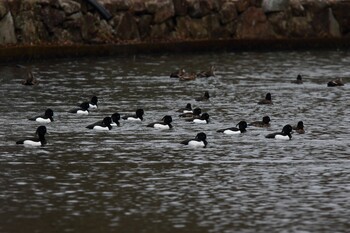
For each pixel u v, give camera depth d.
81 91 56.50
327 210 32.44
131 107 51.25
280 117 48.91
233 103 53.31
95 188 34.72
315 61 76.12
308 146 41.81
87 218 31.39
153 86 59.28
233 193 34.31
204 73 64.06
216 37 81.94
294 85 61.12
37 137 42.09
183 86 59.62
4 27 69.38
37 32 71.62
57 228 30.41
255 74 66.75
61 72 64.56
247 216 31.77
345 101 54.50
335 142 42.69
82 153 39.91
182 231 30.28
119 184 35.28
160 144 41.78
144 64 70.25
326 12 87.62
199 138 41.62
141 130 44.78
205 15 81.44
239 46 81.81
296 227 30.75
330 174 37.00
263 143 42.31
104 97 54.62
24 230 30.19
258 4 84.12
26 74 63.25
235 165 38.22
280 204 33.06
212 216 31.73
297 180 36.06
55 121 46.84
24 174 36.50
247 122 47.19
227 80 63.06
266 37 84.00
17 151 40.12
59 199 33.34
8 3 69.88
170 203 33.06
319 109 51.62
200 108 50.53
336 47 86.56
